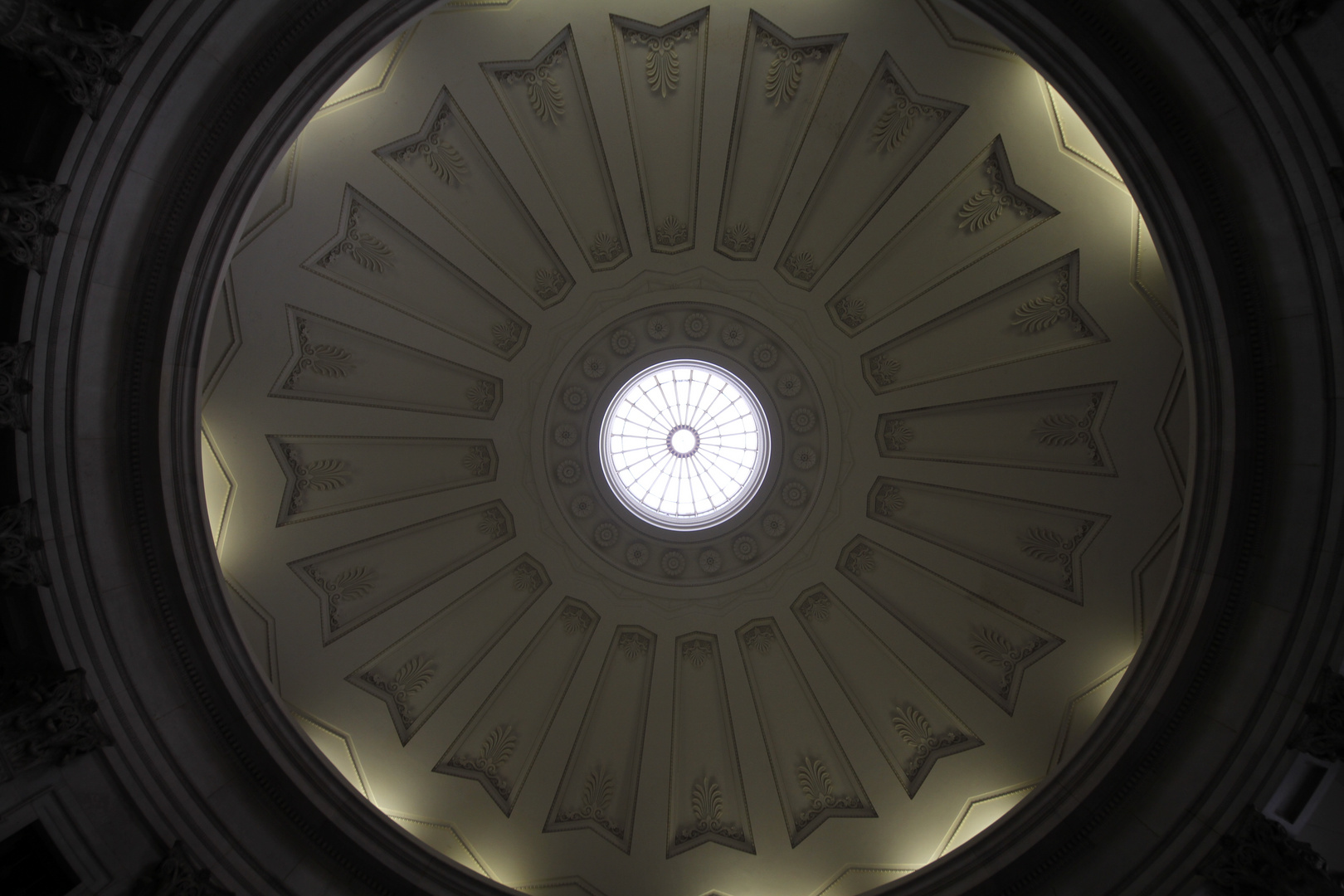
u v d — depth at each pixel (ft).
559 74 39.42
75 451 30.01
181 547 34.01
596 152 42.60
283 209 39.11
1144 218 29.89
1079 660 42.96
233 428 41.34
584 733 48.29
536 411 49.21
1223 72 25.91
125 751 32.71
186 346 31.48
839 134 41.29
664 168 43.55
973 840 39.17
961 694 45.75
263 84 28.37
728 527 51.24
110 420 30.96
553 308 47.42
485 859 44.42
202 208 29.25
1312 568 30.22
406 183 41.34
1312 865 29.91
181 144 28.17
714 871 45.50
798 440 50.21
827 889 44.47
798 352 48.73
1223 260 29.07
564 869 45.19
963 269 43.47
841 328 47.55
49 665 30.94
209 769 35.73
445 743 45.85
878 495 49.26
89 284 28.12
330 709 43.73
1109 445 42.22
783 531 50.88
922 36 36.37
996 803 43.19
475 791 45.50
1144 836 35.35
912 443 48.11
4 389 26.73
